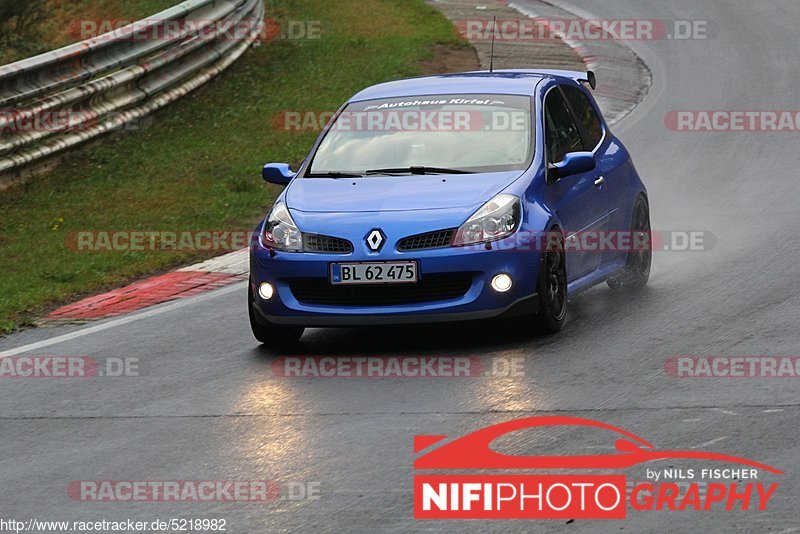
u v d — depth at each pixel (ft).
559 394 85.15
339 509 66.69
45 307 123.95
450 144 106.93
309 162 110.11
